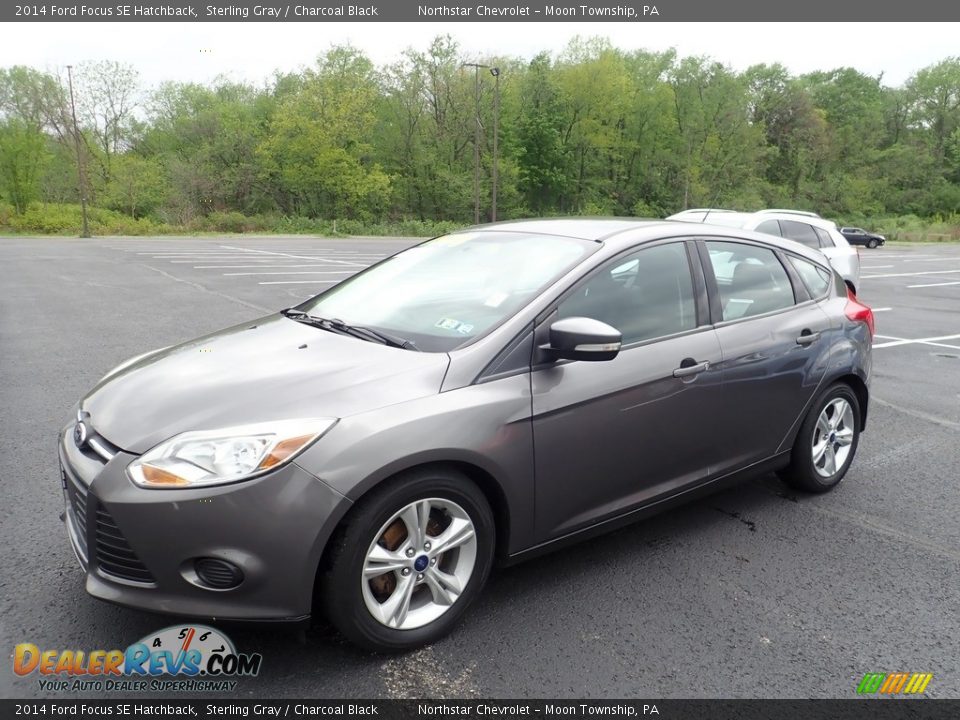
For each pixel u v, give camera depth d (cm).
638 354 315
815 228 1007
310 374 269
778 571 332
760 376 364
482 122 6094
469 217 6247
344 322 332
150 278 1566
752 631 284
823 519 391
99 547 243
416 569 259
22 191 4759
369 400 252
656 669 259
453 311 311
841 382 422
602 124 6938
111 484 234
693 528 375
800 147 8088
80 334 882
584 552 346
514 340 284
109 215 5103
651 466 326
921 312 1280
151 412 256
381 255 2527
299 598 236
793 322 388
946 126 8706
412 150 6256
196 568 232
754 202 7262
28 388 621
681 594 309
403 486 248
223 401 255
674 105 7162
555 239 348
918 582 326
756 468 383
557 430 286
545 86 6544
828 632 285
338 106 5547
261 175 5719
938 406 639
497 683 249
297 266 1945
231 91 7025
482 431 263
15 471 427
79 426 269
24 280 1488
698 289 352
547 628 281
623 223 369
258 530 228
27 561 321
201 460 231
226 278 1587
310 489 231
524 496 282
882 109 8912
